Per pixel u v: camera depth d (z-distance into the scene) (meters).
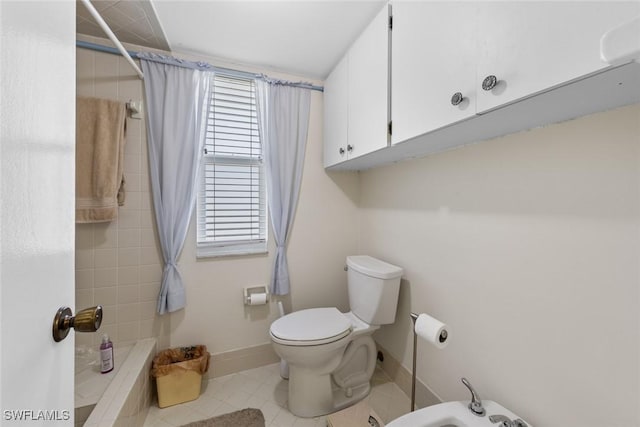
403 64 1.03
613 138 0.70
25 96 0.39
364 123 1.33
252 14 1.27
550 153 0.84
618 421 0.70
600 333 0.73
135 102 1.49
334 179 2.01
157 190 1.53
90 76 1.44
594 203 0.74
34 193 0.41
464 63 0.77
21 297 0.37
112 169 1.39
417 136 0.99
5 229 0.34
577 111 0.73
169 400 1.43
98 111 1.37
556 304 0.83
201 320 1.69
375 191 1.86
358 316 1.58
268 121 1.78
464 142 1.11
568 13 0.54
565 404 0.81
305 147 1.90
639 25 0.37
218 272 1.73
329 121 1.79
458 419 0.93
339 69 1.62
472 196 1.12
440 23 0.85
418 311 1.44
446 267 1.26
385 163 1.69
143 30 1.39
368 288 1.51
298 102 1.86
